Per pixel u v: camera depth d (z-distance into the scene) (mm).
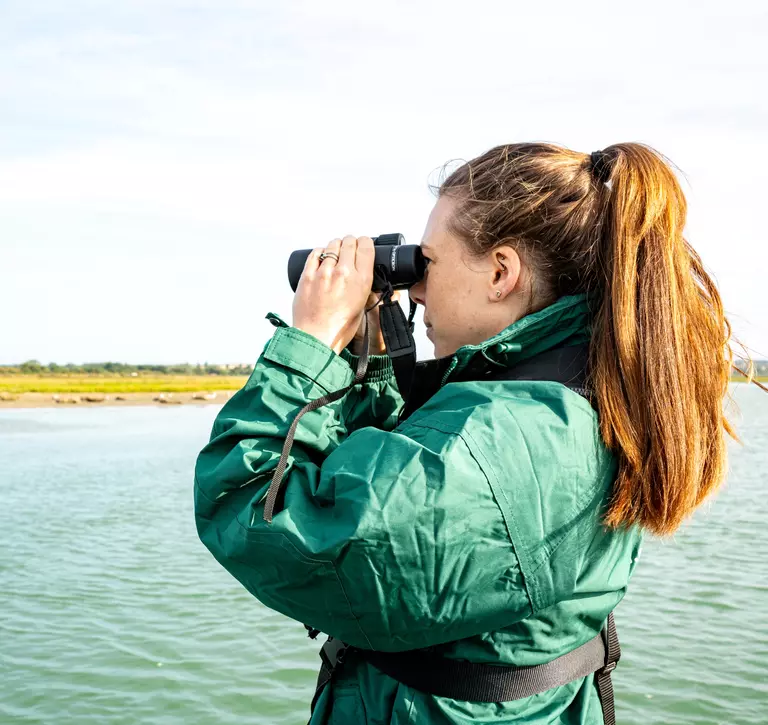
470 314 1393
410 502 1101
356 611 1145
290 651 6777
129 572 9258
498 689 1201
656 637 6895
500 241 1354
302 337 1320
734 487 15680
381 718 1252
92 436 30562
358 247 1435
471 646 1205
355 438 1213
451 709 1200
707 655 6492
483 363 1335
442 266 1415
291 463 1239
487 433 1153
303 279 1398
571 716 1281
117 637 7035
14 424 37562
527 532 1144
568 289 1356
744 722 5320
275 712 5637
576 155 1426
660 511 1205
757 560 9594
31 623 7359
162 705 5672
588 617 1264
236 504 1239
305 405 1273
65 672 6223
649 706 5559
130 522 12461
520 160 1382
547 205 1332
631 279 1238
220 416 1299
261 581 1198
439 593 1126
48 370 98875
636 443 1195
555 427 1185
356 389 1515
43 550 10383
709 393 1261
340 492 1133
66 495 15344
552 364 1313
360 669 1309
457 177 1437
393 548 1099
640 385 1209
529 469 1153
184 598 8219
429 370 1424
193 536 11398
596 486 1211
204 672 6289
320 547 1109
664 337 1217
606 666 1354
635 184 1298
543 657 1223
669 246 1263
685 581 8648
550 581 1166
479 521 1119
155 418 43281
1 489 16141
